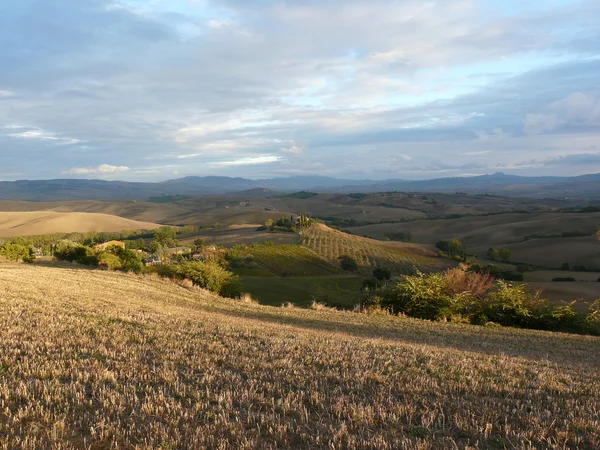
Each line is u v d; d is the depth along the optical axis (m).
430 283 24.80
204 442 4.73
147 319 13.43
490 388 7.38
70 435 4.80
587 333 22.80
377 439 4.84
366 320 20.48
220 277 33.00
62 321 11.57
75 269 32.88
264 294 40.72
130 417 5.23
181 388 6.44
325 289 44.16
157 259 79.81
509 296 24.20
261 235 135.38
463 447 4.88
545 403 6.73
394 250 104.50
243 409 5.73
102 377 6.70
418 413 5.89
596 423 5.61
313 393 6.44
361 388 6.92
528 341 16.61
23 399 5.76
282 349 9.77
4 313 12.27
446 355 10.45
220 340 10.55
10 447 4.45
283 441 4.84
